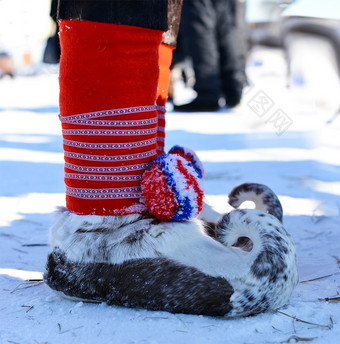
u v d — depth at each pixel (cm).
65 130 208
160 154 218
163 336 183
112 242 202
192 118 799
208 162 502
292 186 415
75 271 205
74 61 201
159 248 197
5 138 657
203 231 207
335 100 688
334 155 535
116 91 201
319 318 197
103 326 191
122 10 197
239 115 825
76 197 208
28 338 185
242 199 255
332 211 347
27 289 229
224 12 851
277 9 725
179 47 963
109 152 204
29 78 1852
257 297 194
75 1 198
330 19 617
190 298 196
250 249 207
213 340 181
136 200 208
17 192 413
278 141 610
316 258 265
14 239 300
